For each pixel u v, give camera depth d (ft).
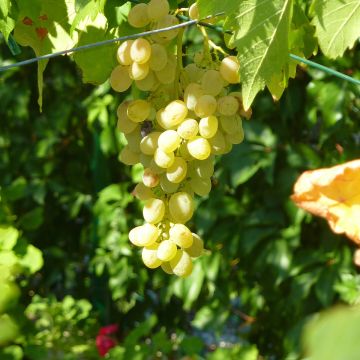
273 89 3.63
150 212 3.53
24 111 12.28
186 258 3.52
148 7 3.52
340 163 9.70
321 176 3.47
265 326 11.23
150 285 12.49
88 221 13.15
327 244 9.93
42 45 4.04
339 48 3.48
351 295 9.23
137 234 3.55
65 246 13.17
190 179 3.64
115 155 11.91
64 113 12.25
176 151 3.54
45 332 8.11
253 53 3.31
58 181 12.57
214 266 10.54
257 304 10.93
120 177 12.16
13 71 12.26
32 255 6.93
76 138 12.65
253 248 10.47
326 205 3.49
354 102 9.71
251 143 9.87
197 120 3.56
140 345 7.61
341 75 3.90
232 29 3.30
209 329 11.13
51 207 12.97
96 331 8.84
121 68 3.61
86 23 4.00
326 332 0.74
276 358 11.28
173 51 3.91
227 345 13.33
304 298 10.15
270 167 9.70
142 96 4.28
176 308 12.61
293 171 9.95
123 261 11.53
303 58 3.82
